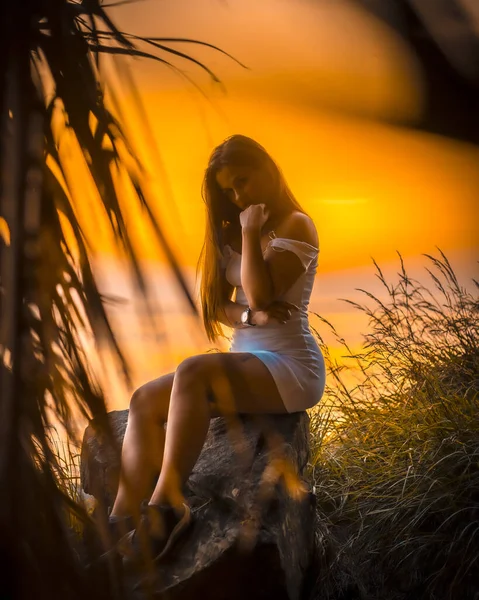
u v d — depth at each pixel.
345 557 3.73
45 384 1.24
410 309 4.98
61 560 1.40
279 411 3.55
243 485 3.01
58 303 1.25
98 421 1.30
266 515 2.87
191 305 1.26
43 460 1.33
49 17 1.24
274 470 3.10
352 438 4.50
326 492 4.13
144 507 2.83
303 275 3.66
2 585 1.33
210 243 3.75
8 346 1.22
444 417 4.21
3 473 1.26
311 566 3.18
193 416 3.15
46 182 1.22
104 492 3.19
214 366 3.27
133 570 2.53
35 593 1.35
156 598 2.43
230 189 3.67
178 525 2.85
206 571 2.66
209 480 3.10
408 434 4.23
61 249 1.22
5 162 1.18
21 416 1.24
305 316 3.73
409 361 4.73
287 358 3.57
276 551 2.71
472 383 4.46
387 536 3.80
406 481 3.96
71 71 1.25
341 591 3.58
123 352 1.23
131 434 3.23
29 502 1.31
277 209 3.71
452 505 3.72
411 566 3.68
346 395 4.94
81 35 1.29
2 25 1.18
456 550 3.59
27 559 1.33
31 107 1.19
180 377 3.22
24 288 1.20
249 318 3.60
